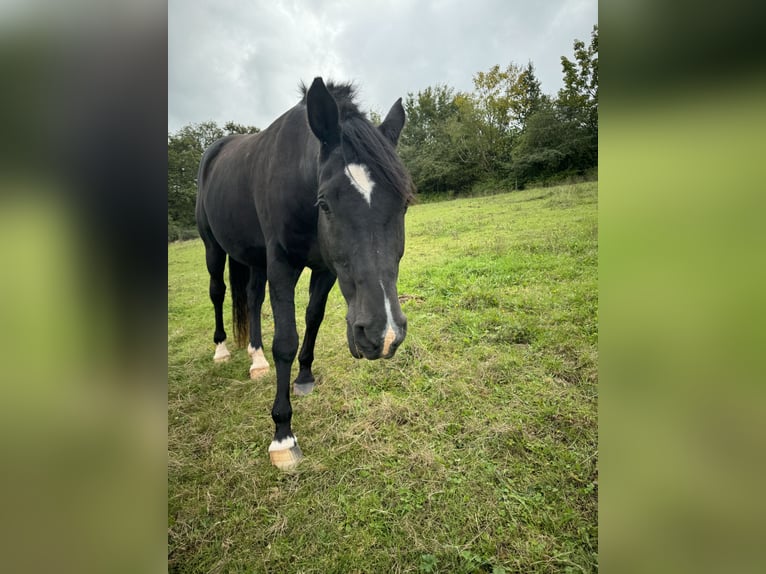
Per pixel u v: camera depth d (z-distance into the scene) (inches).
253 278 132.4
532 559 61.8
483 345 125.3
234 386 122.3
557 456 80.7
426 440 87.9
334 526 69.6
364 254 66.2
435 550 64.1
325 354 134.0
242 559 65.0
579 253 208.4
